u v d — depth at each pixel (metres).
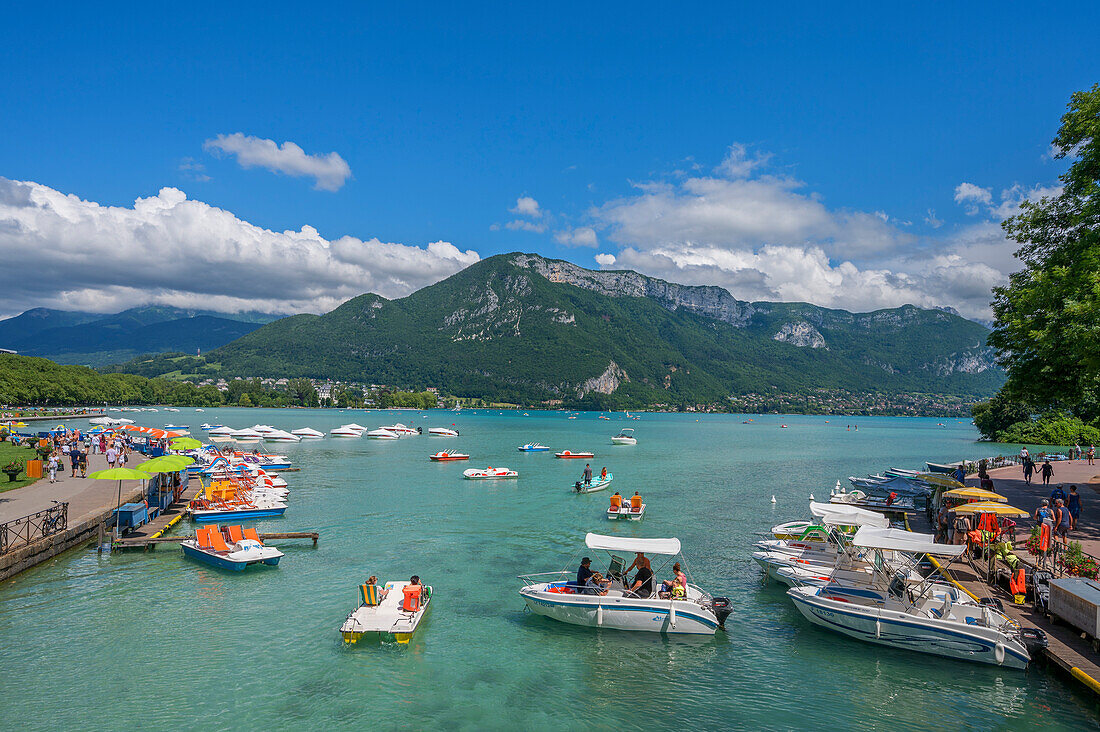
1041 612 20.41
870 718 16.16
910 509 42.75
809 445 120.31
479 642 20.70
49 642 19.98
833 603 21.52
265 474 53.28
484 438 127.25
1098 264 28.28
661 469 73.06
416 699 16.80
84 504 36.22
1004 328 35.56
